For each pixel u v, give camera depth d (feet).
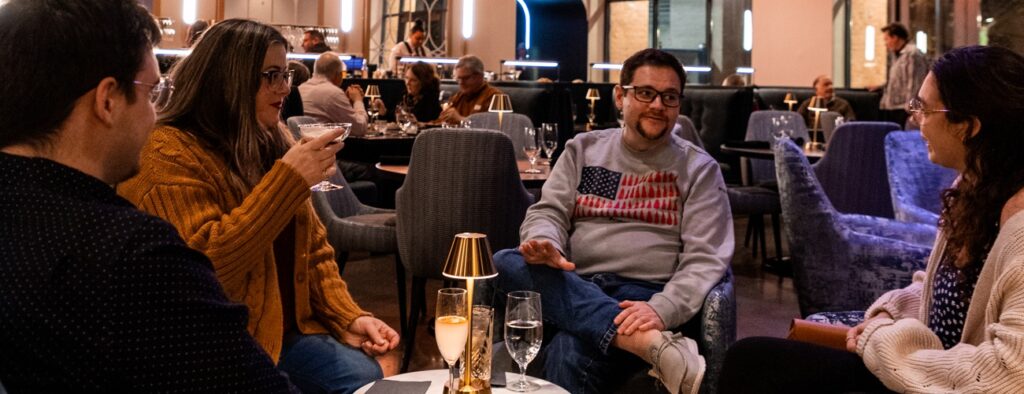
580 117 28.66
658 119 9.04
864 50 38.55
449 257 5.63
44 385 3.08
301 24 41.24
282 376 3.73
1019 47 34.30
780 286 17.40
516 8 44.57
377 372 6.96
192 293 3.31
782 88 30.01
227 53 6.64
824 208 10.47
